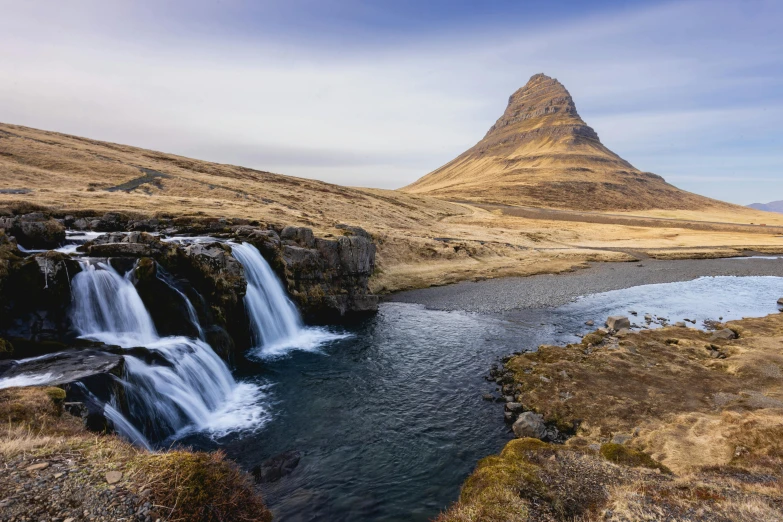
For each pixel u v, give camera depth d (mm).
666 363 26656
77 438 11445
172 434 19234
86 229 39938
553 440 18812
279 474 16188
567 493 11859
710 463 15102
